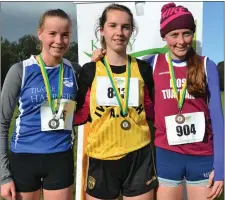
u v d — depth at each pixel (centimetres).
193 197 293
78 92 288
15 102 275
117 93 276
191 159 285
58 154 276
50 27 270
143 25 341
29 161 274
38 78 274
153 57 304
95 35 342
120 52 280
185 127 283
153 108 294
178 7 286
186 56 291
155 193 296
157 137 293
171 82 288
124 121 274
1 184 276
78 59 348
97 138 277
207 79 285
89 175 286
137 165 278
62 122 275
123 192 286
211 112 282
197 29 339
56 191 279
